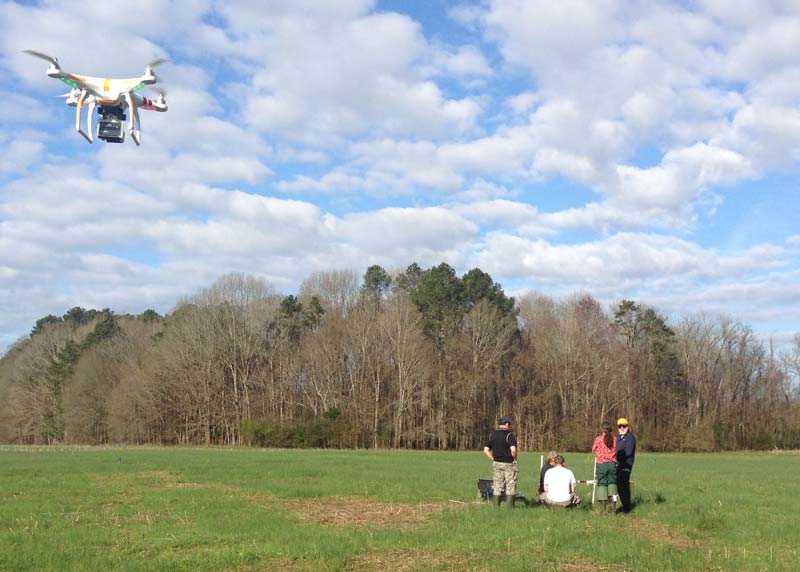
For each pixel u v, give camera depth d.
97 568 10.08
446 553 11.32
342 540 11.95
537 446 76.88
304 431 67.88
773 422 82.06
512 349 82.38
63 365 86.38
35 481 21.73
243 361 76.31
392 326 74.25
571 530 12.90
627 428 16.20
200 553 11.11
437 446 76.31
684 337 85.06
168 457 35.25
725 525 14.56
